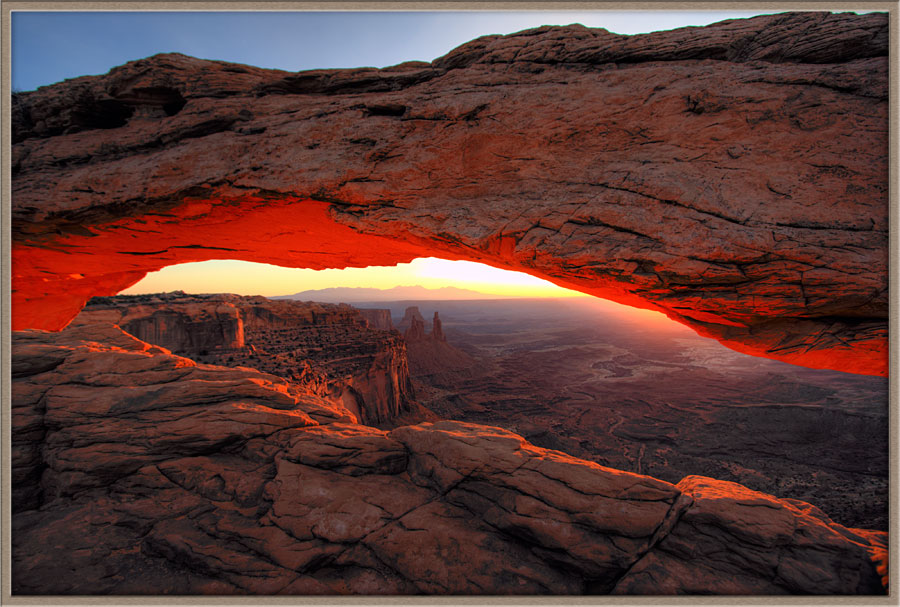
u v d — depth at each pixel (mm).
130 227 10688
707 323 7723
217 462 7391
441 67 9172
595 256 6852
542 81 8188
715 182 6680
